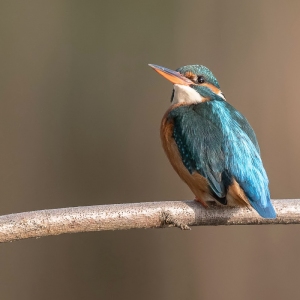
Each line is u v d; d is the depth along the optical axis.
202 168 8.13
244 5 14.02
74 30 14.27
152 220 7.69
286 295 12.46
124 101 13.90
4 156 13.49
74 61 14.11
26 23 14.27
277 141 13.19
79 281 12.62
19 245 12.69
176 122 8.70
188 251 12.83
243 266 12.67
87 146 13.64
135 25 14.32
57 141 13.68
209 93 9.34
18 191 13.35
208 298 12.67
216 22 14.12
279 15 13.85
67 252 12.70
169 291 12.70
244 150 8.15
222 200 7.92
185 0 14.26
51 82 13.98
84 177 13.48
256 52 13.78
